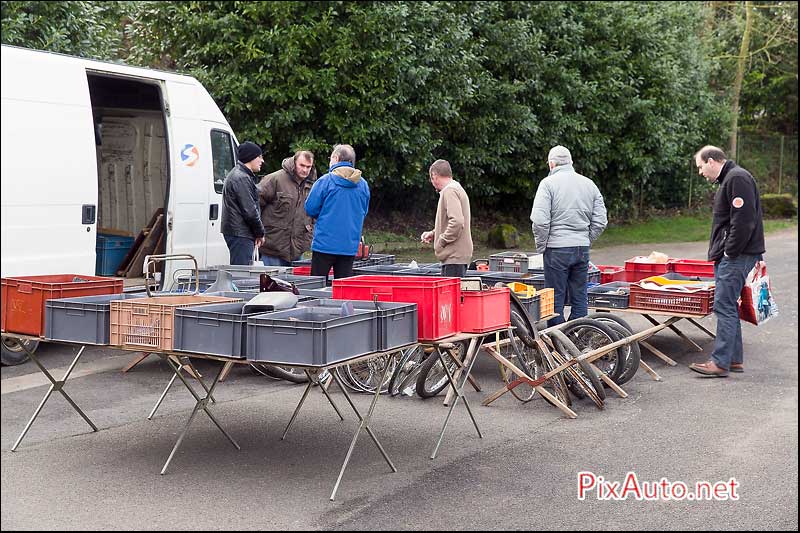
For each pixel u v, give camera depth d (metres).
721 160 8.31
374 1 15.91
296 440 6.09
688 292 8.59
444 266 8.74
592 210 8.59
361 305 5.42
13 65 7.83
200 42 15.73
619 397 7.49
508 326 6.33
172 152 9.44
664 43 23.50
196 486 5.10
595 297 9.01
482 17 19.39
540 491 5.12
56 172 8.12
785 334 10.67
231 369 8.43
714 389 7.80
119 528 4.44
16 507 4.71
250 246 9.54
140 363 8.51
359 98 15.88
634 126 22.92
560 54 21.41
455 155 18.88
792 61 35.84
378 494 5.02
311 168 10.42
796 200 33.00
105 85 10.57
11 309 5.76
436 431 6.38
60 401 7.01
